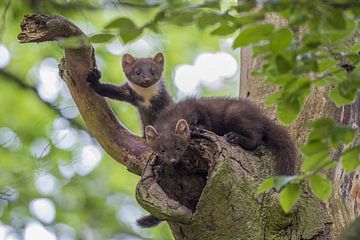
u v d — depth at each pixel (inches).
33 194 885.2
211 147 420.8
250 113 498.6
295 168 464.8
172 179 425.1
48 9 665.0
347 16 303.1
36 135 883.4
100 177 954.1
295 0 274.5
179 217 399.9
